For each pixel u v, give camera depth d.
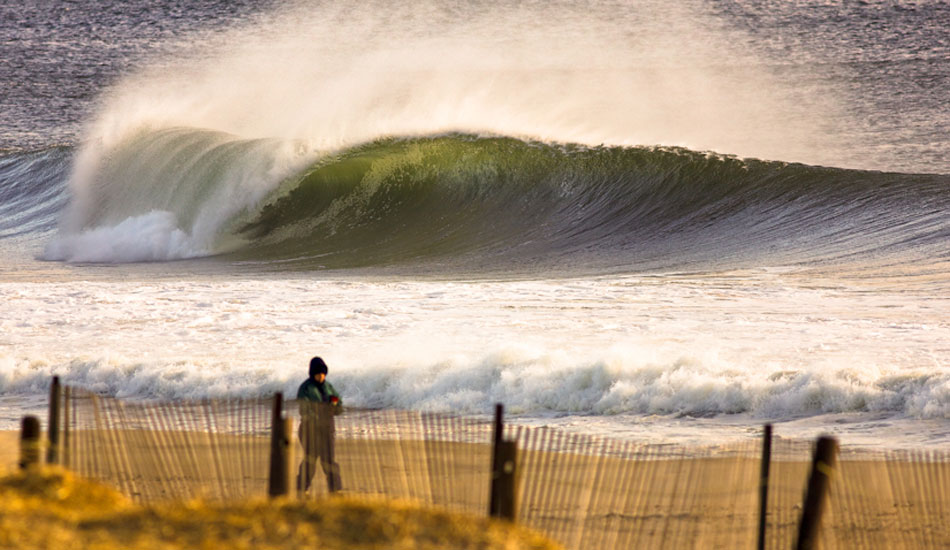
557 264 90.06
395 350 50.44
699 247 92.50
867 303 61.34
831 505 25.59
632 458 32.12
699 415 39.56
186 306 66.38
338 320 60.19
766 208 101.56
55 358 50.56
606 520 24.55
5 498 15.23
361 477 28.78
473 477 28.62
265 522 14.89
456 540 14.89
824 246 85.69
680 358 43.50
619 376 42.53
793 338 51.12
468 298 68.31
